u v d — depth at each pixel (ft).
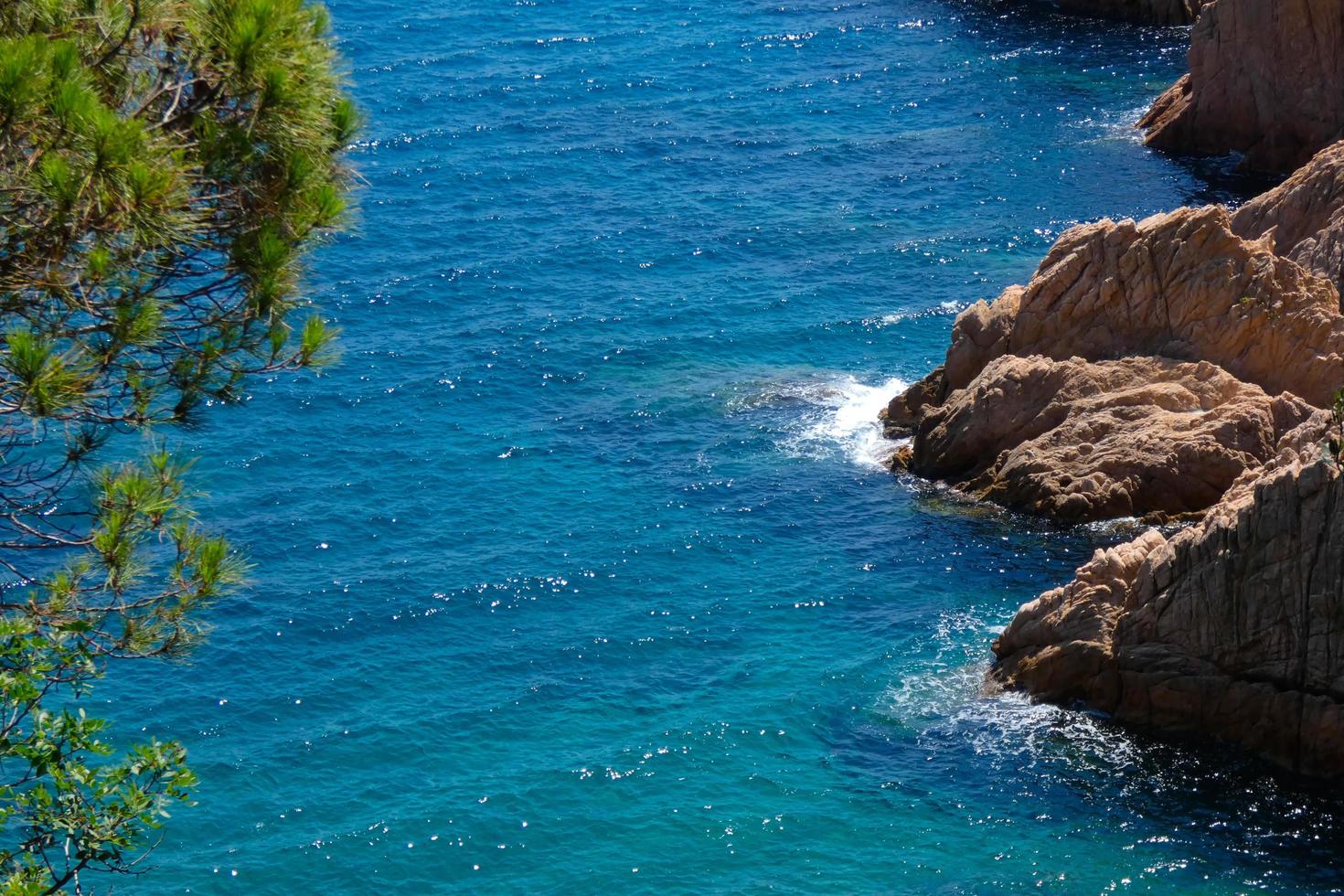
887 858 115.55
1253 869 112.06
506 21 348.38
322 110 64.85
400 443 183.42
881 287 225.35
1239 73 265.54
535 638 147.02
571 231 244.42
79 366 59.11
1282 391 166.50
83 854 60.39
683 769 127.24
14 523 63.46
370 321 213.87
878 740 130.00
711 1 367.45
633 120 293.84
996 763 125.39
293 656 143.95
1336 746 119.03
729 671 141.08
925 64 325.83
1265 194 199.62
